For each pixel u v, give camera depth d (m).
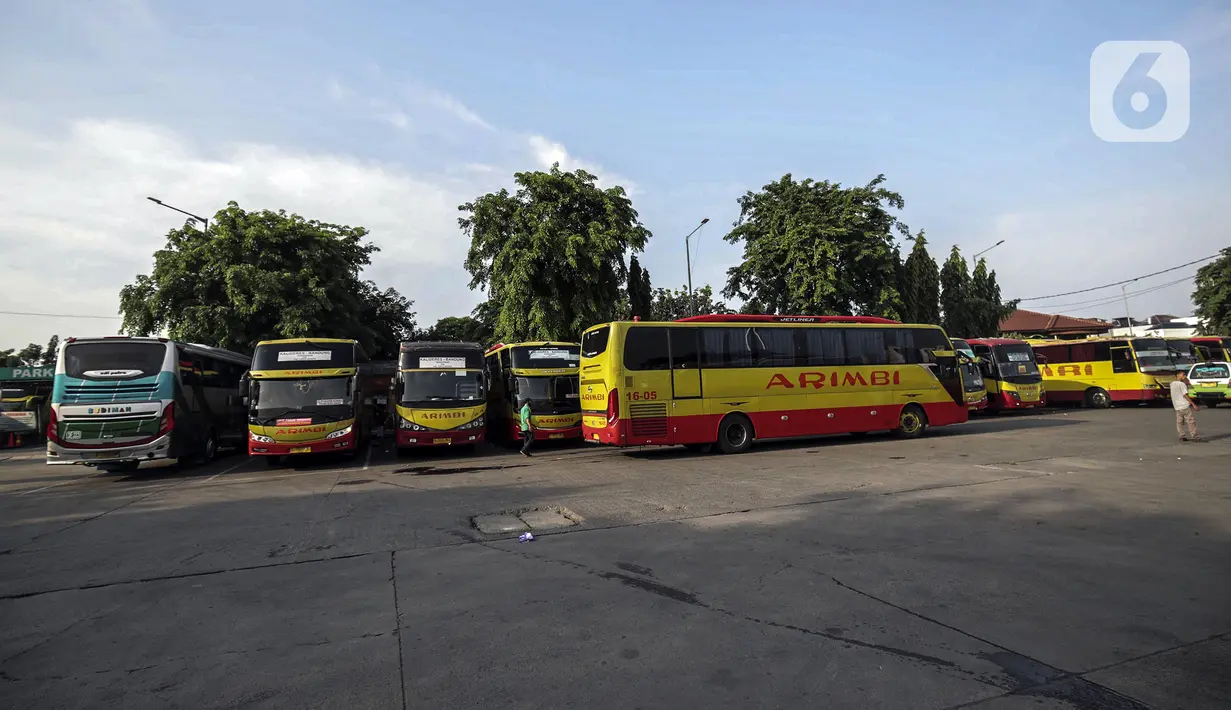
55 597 5.79
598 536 7.41
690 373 15.20
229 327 24.33
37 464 19.97
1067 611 4.73
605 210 25.41
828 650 4.17
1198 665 3.85
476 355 17.75
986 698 3.52
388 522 8.61
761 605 5.01
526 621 4.81
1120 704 3.43
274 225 26.34
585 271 24.27
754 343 15.89
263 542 7.69
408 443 16.81
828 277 24.58
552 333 23.98
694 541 7.02
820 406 16.38
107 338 14.78
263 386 15.48
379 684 3.87
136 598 5.70
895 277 26.41
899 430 17.67
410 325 40.97
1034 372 25.45
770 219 27.44
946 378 17.98
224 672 4.11
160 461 18.55
